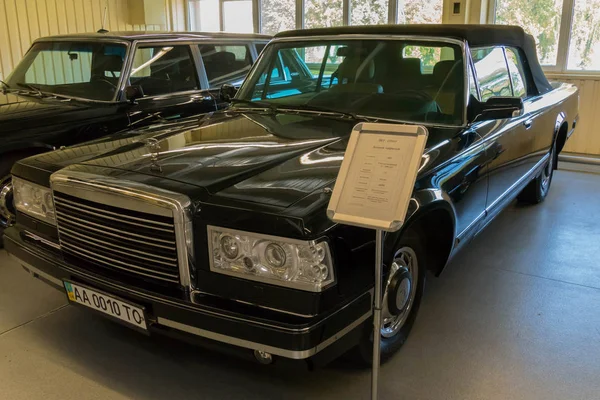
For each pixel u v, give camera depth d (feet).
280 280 6.12
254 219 6.15
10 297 10.53
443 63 9.68
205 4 32.04
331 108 10.26
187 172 7.26
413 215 7.26
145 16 27.94
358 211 5.75
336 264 6.19
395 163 5.70
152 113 14.61
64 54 15.48
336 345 6.48
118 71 14.32
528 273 11.57
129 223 6.95
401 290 7.96
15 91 15.21
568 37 22.70
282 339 5.88
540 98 14.14
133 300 6.92
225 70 17.13
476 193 9.64
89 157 8.36
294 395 7.58
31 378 8.00
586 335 9.12
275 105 10.94
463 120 9.33
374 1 26.43
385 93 10.00
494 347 8.75
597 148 22.67
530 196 16.17
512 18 23.77
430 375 8.00
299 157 7.86
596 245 13.16
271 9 29.84
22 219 8.93
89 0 25.94
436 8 24.84
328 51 10.76
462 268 11.82
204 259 6.56
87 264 7.65
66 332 9.29
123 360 8.47
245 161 7.66
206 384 7.86
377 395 6.79
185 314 6.43
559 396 7.54
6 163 12.24
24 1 23.03
